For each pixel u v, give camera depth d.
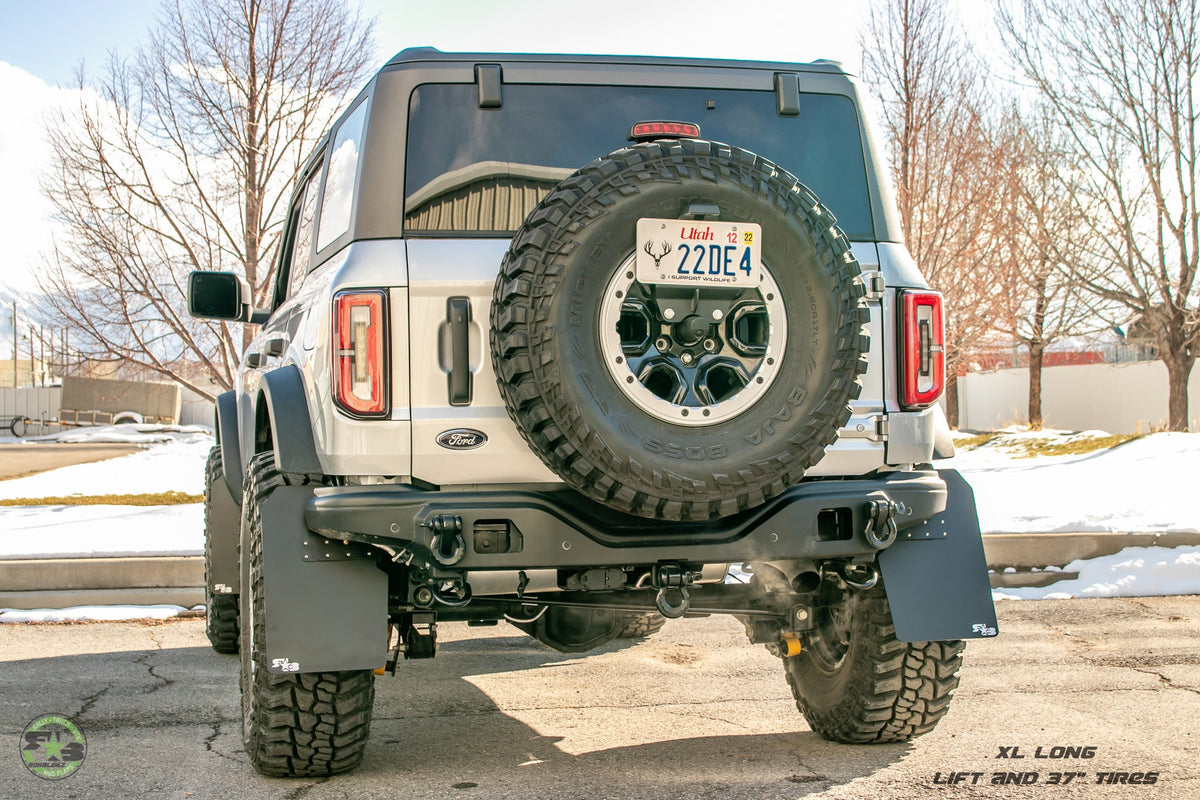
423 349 3.43
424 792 3.53
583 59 3.86
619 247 3.26
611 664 5.77
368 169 3.61
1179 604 7.26
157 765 3.87
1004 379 40.00
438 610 3.86
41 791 3.56
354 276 3.46
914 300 3.82
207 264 14.34
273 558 3.42
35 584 7.46
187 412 46.94
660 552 3.43
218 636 5.93
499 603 3.92
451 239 3.55
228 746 4.14
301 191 5.40
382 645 3.40
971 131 17.48
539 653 6.12
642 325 3.45
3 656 5.99
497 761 3.93
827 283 3.40
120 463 19.38
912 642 3.70
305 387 3.73
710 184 3.31
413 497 3.33
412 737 4.32
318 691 3.49
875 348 3.80
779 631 4.12
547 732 4.39
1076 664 5.51
